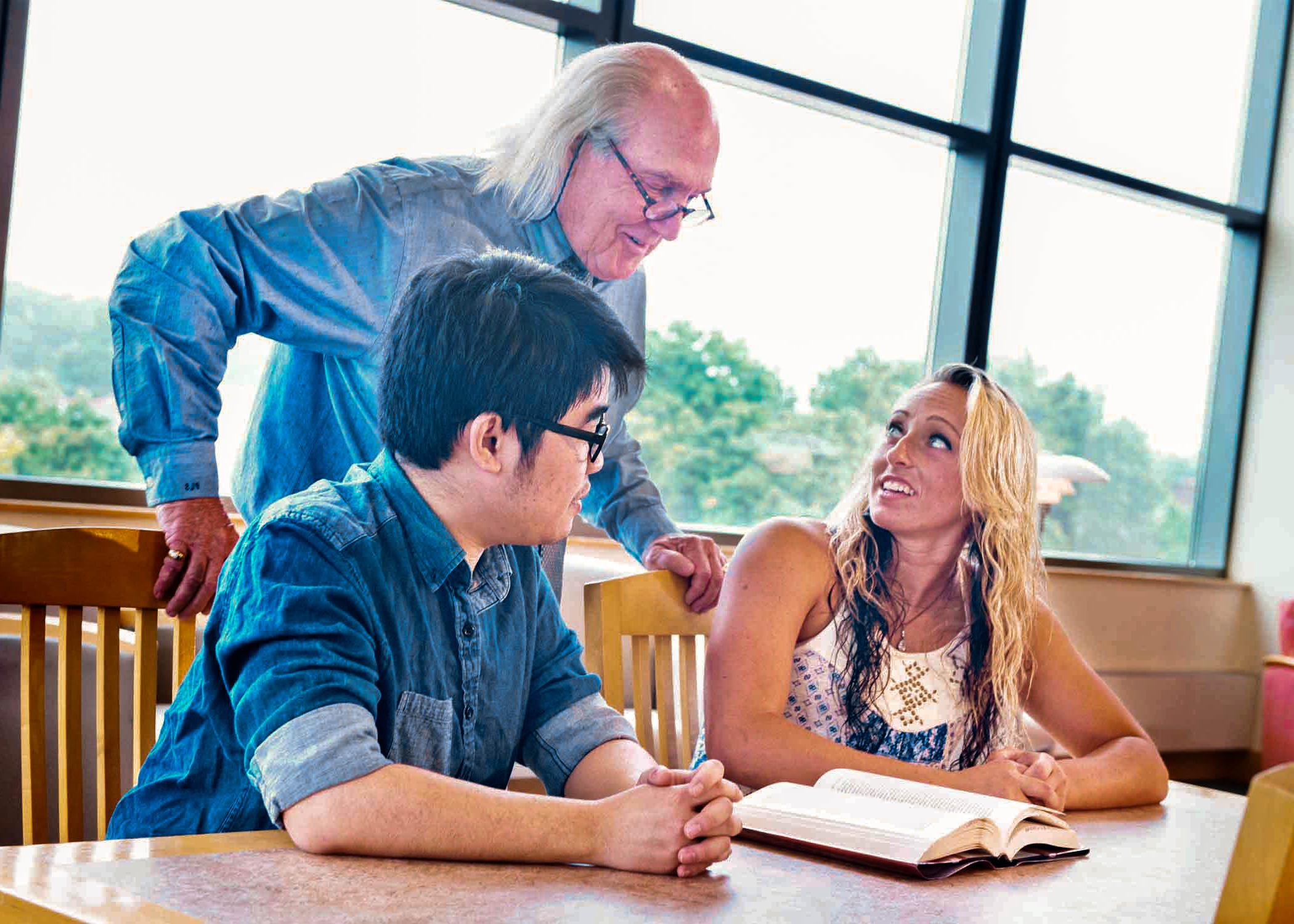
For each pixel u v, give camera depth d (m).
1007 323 5.02
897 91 4.63
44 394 3.06
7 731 2.04
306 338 1.80
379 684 1.02
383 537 1.05
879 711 1.58
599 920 0.77
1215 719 5.43
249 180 3.27
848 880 0.94
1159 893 1.01
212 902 0.75
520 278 1.04
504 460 1.02
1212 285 5.71
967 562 1.62
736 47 4.19
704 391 4.21
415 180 1.84
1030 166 4.98
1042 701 1.71
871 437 4.62
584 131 1.86
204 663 1.05
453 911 0.77
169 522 1.72
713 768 0.92
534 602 1.22
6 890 0.74
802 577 1.57
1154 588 5.39
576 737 1.22
